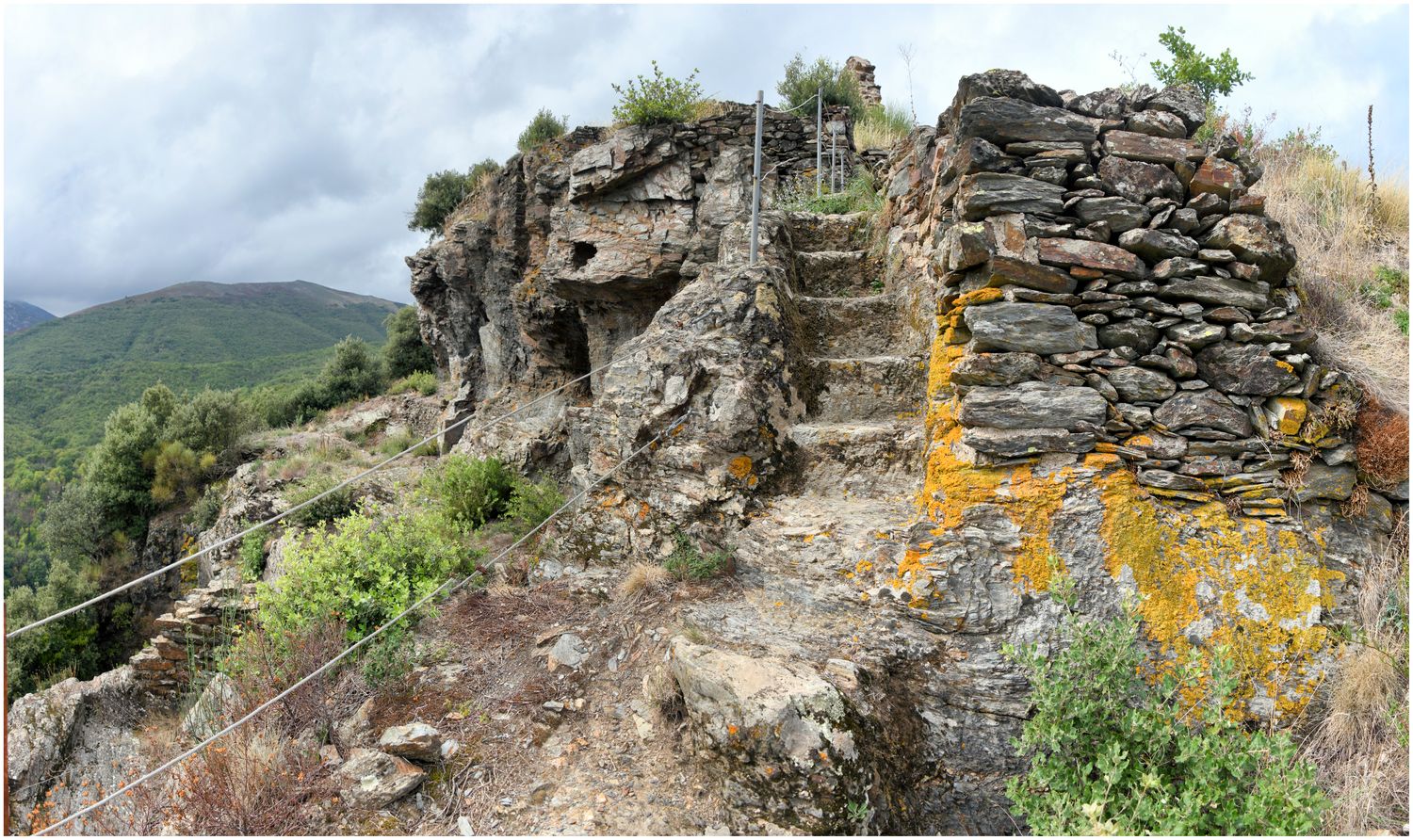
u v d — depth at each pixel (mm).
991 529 3455
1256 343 3529
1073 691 2943
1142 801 2516
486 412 11648
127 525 16234
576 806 2988
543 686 3699
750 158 8844
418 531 5082
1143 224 3645
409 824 2969
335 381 22219
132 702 5801
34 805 4785
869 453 4531
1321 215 5387
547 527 5168
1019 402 3523
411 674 3863
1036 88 3764
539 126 11766
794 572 4000
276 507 10133
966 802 3188
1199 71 7090
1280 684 3158
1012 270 3615
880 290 6125
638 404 4828
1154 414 3527
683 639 3451
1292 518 3391
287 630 4133
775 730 2857
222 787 3092
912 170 5543
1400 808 2789
